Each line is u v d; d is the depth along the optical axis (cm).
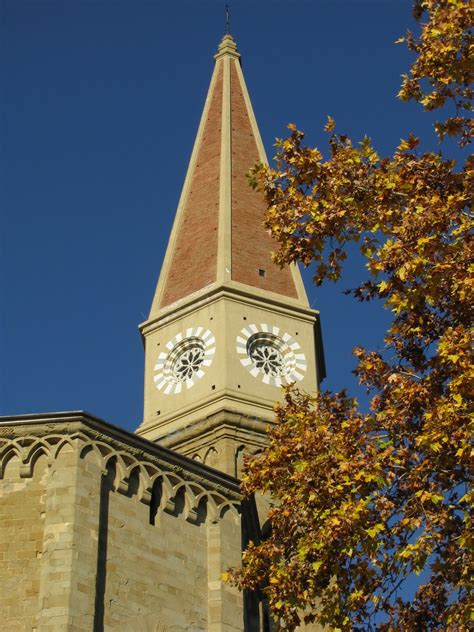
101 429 4012
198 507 4191
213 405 6053
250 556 3325
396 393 3166
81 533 3778
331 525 3034
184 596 3988
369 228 3338
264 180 3478
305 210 3378
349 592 3152
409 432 3170
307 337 6488
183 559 4053
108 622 3719
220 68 8094
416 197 3266
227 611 4041
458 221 3192
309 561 3197
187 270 6788
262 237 6888
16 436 3962
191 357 6353
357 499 3139
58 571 3681
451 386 2961
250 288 6531
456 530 3020
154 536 4006
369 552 3041
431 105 3312
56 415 3966
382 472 3080
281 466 3300
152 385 6366
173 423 6125
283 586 3189
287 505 3222
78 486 3853
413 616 3117
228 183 7156
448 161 3303
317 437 3244
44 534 3784
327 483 3103
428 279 3133
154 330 6562
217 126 7656
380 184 3312
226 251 6681
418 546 2927
